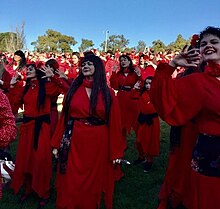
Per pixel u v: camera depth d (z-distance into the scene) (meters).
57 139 3.99
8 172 3.63
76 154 3.73
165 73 2.57
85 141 3.71
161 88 2.55
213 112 2.47
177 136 3.39
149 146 6.00
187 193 3.03
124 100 6.84
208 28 2.59
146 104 6.03
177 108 2.58
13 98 4.95
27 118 4.77
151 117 5.98
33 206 4.67
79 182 3.70
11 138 2.66
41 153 4.64
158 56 16.17
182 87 2.57
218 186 2.47
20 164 4.78
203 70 2.87
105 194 3.96
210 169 2.50
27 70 4.77
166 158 6.75
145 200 4.86
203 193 2.53
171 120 2.61
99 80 3.78
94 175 3.75
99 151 3.77
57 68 4.93
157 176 5.81
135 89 6.75
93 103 3.70
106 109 3.75
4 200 4.82
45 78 4.75
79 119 3.77
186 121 2.59
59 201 3.82
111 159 3.87
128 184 5.43
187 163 3.30
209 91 2.49
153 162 6.52
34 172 4.63
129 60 6.98
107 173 3.95
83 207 3.77
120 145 3.89
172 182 3.45
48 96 4.76
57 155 3.99
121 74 7.03
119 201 4.80
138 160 6.44
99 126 3.77
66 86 4.78
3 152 3.68
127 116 6.81
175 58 2.56
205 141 2.54
